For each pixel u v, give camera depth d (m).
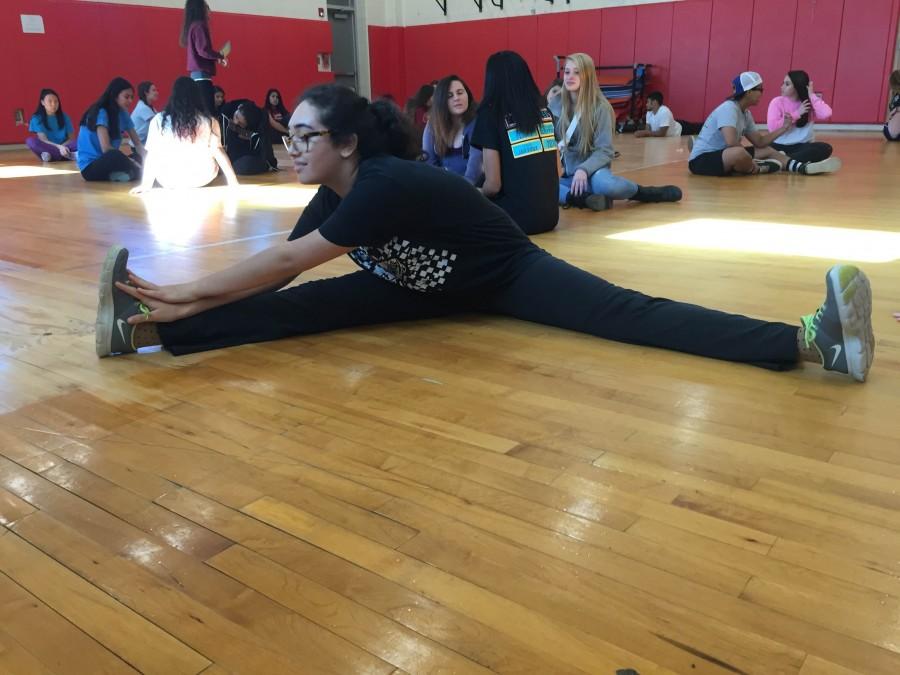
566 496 1.28
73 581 1.08
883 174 5.87
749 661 0.91
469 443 1.48
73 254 3.38
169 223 4.27
